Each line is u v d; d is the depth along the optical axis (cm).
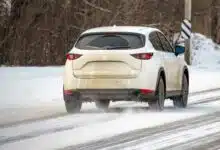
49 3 7512
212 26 9394
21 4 7500
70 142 2131
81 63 3189
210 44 8788
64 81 3222
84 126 2577
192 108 3456
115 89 3153
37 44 7519
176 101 3572
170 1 8256
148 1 8119
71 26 7606
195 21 9275
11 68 6594
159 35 3475
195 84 5284
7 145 2073
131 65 3156
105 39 3231
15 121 2788
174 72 3475
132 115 3023
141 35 3238
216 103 3762
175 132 2372
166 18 8244
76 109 3238
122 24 7888
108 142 2127
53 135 2309
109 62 3164
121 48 3188
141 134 2320
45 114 3105
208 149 1973
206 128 2491
